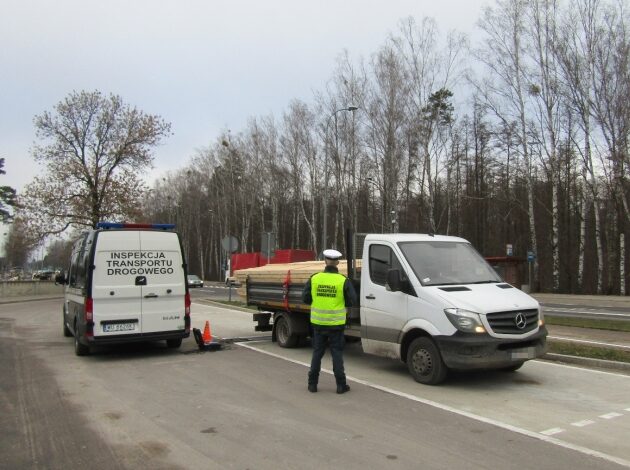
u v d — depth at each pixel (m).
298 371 8.67
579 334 12.23
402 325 7.81
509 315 7.07
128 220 37.34
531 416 5.98
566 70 31.59
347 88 41.22
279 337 11.38
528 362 9.20
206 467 4.54
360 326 8.73
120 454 4.88
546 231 41.72
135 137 37.12
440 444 5.05
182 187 76.12
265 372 8.60
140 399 6.89
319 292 7.25
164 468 4.53
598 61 31.00
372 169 40.97
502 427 5.57
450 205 44.50
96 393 7.24
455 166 46.75
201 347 10.87
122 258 10.02
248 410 6.31
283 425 5.69
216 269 74.06
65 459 4.77
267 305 11.62
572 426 5.61
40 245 36.28
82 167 36.12
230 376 8.30
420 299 7.54
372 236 8.62
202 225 79.06
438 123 37.69
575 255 39.66
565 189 39.28
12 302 30.09
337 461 4.62
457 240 8.85
